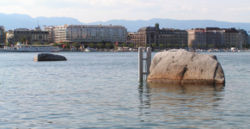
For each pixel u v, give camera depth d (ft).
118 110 83.61
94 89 122.11
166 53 132.16
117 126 69.15
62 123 71.77
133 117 76.23
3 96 106.22
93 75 181.98
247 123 70.49
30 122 72.84
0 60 407.64
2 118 76.23
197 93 109.09
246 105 88.89
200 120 73.15
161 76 130.82
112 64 303.89
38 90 120.26
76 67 257.34
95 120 73.87
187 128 67.31
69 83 142.82
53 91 117.39
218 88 119.03
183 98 100.37
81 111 82.69
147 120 73.51
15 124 71.36
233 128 67.10
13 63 328.29
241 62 330.75
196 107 86.69
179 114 78.84
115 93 111.55
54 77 171.73
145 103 92.73
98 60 409.08
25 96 106.11
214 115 77.51
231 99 98.27
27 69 236.02
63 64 303.68
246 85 129.49
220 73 125.80
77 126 69.46
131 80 152.05
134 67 252.83
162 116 77.00
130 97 103.04
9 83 144.05
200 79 126.00
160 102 94.07
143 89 119.55
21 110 84.17
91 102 94.58
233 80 149.07
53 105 90.43
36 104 91.97
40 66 272.10
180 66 128.16
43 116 77.92
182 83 127.54
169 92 111.55
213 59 127.54
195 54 129.08
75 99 99.81
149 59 142.82
